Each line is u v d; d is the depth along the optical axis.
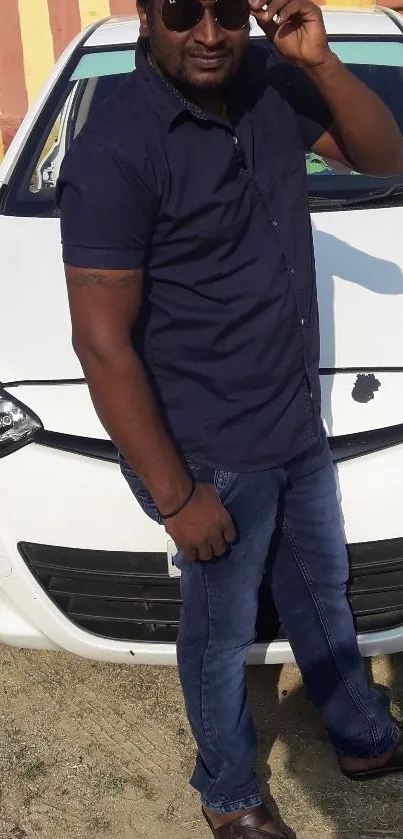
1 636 2.24
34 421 2.04
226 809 1.87
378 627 2.14
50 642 2.22
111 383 1.36
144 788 2.16
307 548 1.81
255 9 1.40
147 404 1.39
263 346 1.48
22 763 2.24
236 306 1.43
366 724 2.00
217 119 1.34
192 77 1.33
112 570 2.05
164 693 2.44
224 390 1.50
